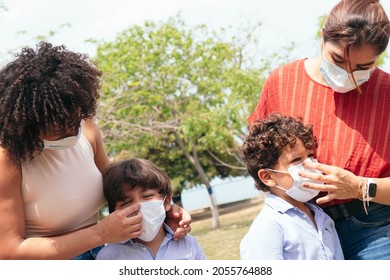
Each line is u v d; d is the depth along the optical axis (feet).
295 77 10.08
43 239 8.47
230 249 40.14
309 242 9.49
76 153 9.14
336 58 8.98
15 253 8.33
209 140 55.01
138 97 54.65
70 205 8.86
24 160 8.39
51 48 8.59
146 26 58.23
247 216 65.31
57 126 8.07
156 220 9.37
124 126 52.37
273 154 9.57
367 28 8.48
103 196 9.62
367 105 9.55
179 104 60.08
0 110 8.18
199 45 58.18
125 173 9.52
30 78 8.11
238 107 48.39
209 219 72.02
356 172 9.50
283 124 9.57
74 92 8.13
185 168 73.61
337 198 9.11
